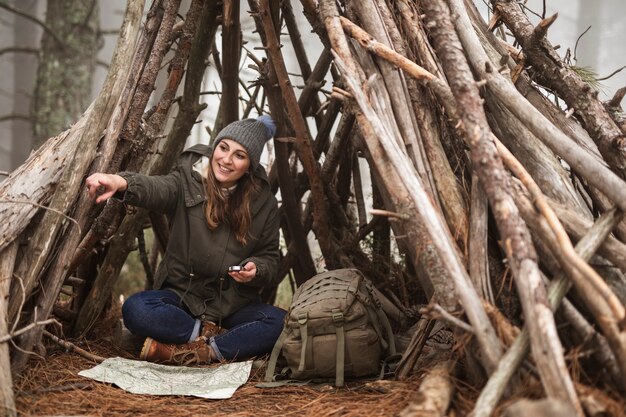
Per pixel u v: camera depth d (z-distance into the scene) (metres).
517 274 1.84
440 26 2.31
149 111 3.25
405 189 2.21
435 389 1.97
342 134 3.37
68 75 8.11
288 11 3.67
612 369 1.87
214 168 3.00
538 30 2.59
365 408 2.23
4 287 2.42
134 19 2.70
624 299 2.07
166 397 2.46
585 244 1.99
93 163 2.73
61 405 2.24
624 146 2.41
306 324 2.60
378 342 2.66
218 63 3.81
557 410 1.47
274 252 3.19
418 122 2.43
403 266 3.59
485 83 2.27
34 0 13.24
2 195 2.57
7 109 15.54
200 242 3.02
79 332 3.19
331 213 3.64
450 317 1.92
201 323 3.00
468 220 2.25
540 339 1.71
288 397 2.49
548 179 2.32
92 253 3.25
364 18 2.56
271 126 3.17
